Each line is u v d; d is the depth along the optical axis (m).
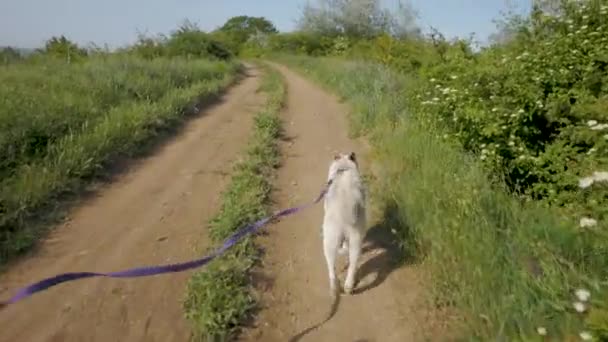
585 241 4.49
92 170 8.02
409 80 14.11
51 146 7.97
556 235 4.74
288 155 9.85
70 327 4.32
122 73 14.66
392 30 42.41
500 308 3.78
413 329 4.25
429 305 4.50
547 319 3.58
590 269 4.06
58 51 20.50
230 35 79.62
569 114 6.69
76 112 9.88
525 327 3.55
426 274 4.96
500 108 6.93
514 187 6.54
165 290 4.88
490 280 4.14
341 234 4.73
